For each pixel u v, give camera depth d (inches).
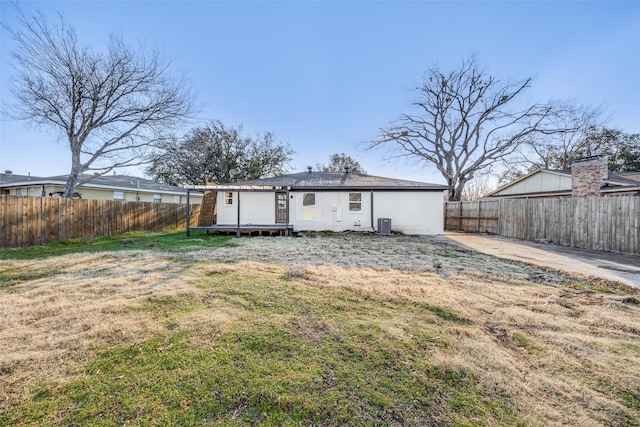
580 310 129.9
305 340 99.0
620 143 847.7
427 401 70.4
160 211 508.1
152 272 189.8
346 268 206.7
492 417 65.4
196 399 69.9
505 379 78.6
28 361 84.7
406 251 287.1
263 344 95.9
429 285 165.0
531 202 396.8
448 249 304.8
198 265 210.5
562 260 246.5
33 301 133.4
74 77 437.1
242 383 75.8
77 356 87.7
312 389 74.0
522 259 249.8
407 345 96.2
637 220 272.8
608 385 77.0
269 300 137.7
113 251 272.1
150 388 73.7
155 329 105.4
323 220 487.2
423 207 484.1
